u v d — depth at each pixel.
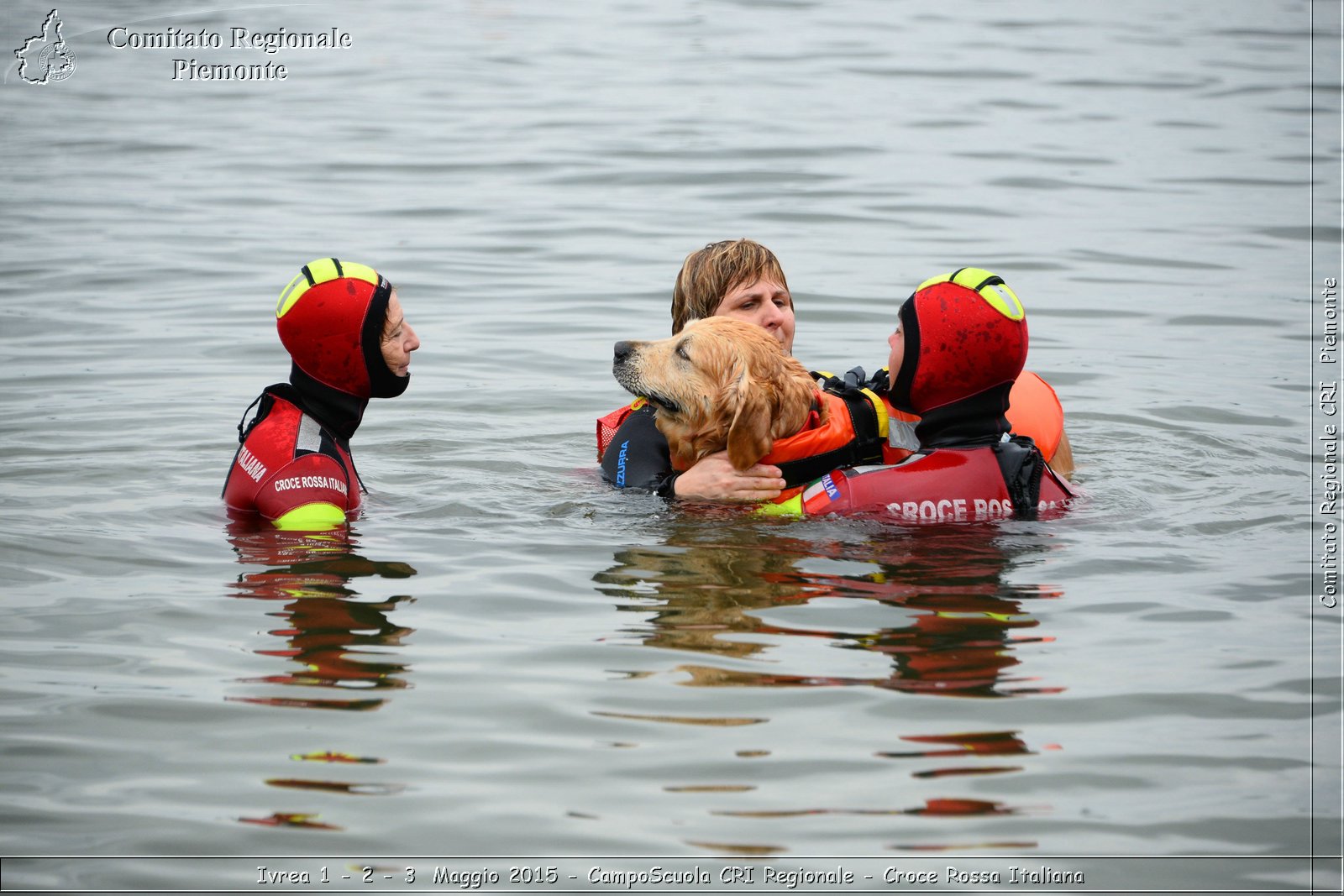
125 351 22.39
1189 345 23.16
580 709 10.31
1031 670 10.93
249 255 28.67
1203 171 35.81
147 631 11.62
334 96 46.69
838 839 8.74
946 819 8.95
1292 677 10.80
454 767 9.53
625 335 23.86
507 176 35.75
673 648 11.34
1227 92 46.00
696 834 8.80
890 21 62.97
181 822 8.90
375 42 57.47
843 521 14.34
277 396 14.98
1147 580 12.87
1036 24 61.78
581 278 27.25
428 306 25.52
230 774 9.43
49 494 15.34
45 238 29.73
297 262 28.28
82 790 9.22
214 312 24.84
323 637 11.55
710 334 15.02
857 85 47.53
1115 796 9.17
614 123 41.66
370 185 34.94
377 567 13.20
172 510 14.81
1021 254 28.58
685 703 10.41
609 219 31.66
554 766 9.53
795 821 8.92
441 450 17.95
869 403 15.72
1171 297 25.92
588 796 9.21
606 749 9.76
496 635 11.60
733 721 10.13
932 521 14.32
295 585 12.69
